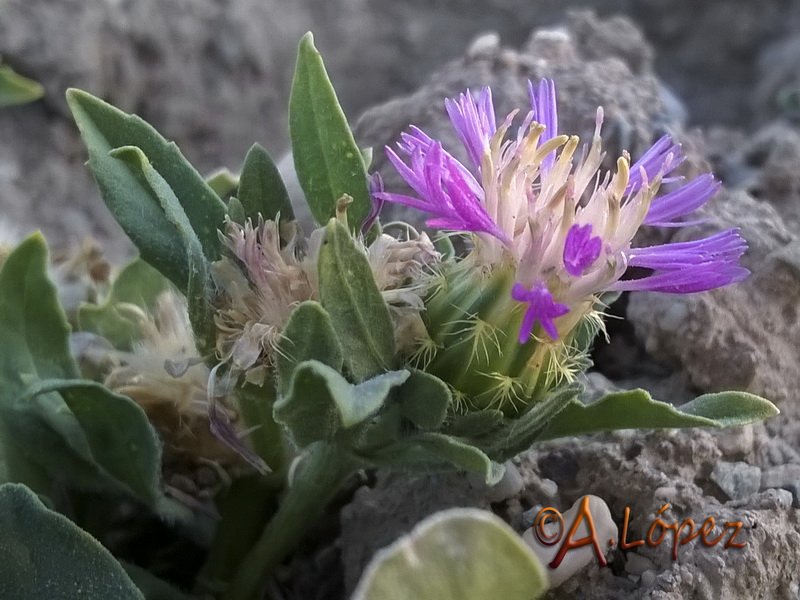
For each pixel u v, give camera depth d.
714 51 0.38
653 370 0.15
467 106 0.11
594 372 0.15
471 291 0.10
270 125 0.32
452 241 0.15
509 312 0.10
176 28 0.29
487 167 0.10
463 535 0.09
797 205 0.17
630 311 0.15
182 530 0.13
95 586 0.10
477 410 0.10
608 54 0.22
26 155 0.26
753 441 0.13
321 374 0.09
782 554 0.12
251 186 0.11
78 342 0.14
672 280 0.10
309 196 0.11
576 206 0.10
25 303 0.12
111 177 0.11
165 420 0.13
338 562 0.14
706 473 0.13
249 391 0.11
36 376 0.12
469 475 0.13
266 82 0.32
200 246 0.11
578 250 0.10
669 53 0.39
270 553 0.12
